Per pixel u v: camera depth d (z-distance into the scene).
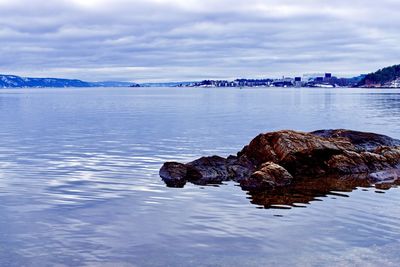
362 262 16.70
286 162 34.38
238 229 20.44
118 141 52.69
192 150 45.47
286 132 36.41
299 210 23.73
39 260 16.89
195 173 32.41
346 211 23.50
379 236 19.50
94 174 33.06
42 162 38.09
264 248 18.12
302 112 106.94
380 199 26.19
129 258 17.16
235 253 17.64
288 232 20.05
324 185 30.17
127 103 163.50
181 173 32.12
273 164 32.03
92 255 17.39
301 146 35.16
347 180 31.84
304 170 34.34
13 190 27.55
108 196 26.45
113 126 72.06
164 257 17.25
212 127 69.06
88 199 25.67
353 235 19.64
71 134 60.69
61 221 21.44
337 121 80.56
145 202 25.14
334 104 145.88
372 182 31.14
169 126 71.06
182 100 192.50
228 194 27.39
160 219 21.89
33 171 33.97
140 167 36.12
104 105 148.12
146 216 22.39
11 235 19.41
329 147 35.34
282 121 80.75
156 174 33.25
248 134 59.44
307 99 195.00
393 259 16.97
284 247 18.23
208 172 32.56
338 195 27.28
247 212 23.30
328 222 21.53
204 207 24.19
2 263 16.56
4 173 33.03
